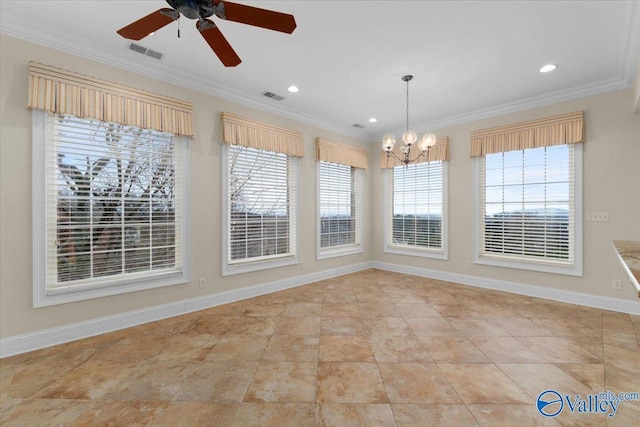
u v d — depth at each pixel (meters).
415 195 5.27
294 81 3.41
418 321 3.07
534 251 3.94
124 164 2.92
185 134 3.25
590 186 3.49
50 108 2.45
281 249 4.36
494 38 2.56
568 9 2.18
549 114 3.77
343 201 5.42
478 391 1.88
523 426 1.58
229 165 3.73
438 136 4.86
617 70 3.10
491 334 2.73
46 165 2.49
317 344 2.55
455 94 3.76
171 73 3.15
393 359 2.29
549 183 3.81
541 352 2.38
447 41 2.61
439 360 2.27
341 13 2.24
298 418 1.65
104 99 2.73
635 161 3.22
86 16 2.30
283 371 2.12
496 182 4.29
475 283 4.46
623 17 2.25
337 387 1.93
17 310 2.37
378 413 1.68
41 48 2.46
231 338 2.67
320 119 4.75
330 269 5.06
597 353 2.36
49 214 2.53
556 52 2.77
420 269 5.16
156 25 1.65
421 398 1.82
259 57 2.88
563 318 3.11
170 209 3.25
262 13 1.49
